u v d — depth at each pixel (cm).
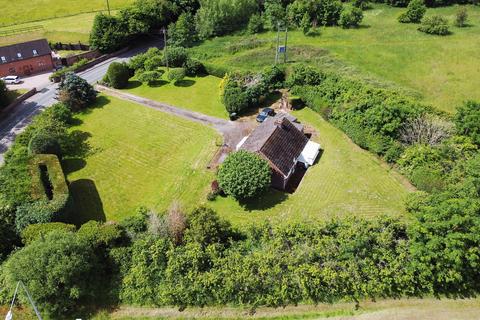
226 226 3466
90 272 3136
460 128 4347
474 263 2862
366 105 4828
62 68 7500
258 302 3028
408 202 3812
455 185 3688
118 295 3152
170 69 7100
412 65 6538
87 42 8456
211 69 6875
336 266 3081
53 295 2953
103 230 3369
